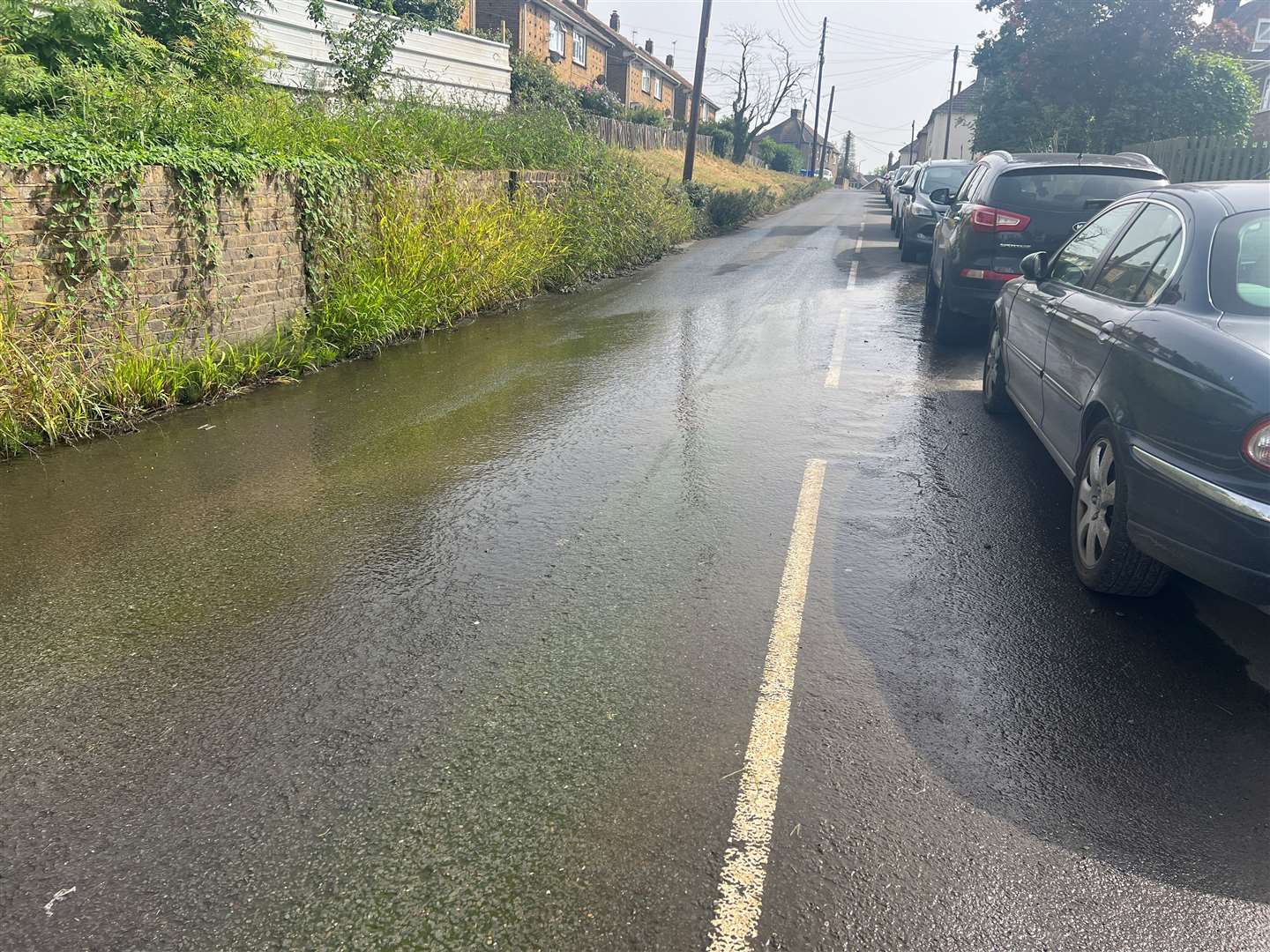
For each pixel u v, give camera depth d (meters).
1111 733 3.20
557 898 2.49
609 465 5.98
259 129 9.33
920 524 5.02
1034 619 3.99
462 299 11.34
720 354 9.33
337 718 3.31
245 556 4.69
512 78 28.12
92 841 2.72
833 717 3.28
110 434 6.77
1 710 3.41
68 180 6.51
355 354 9.40
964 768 3.02
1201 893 2.51
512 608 4.09
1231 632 3.89
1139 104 21.06
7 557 4.73
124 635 3.94
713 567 4.48
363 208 10.00
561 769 3.01
